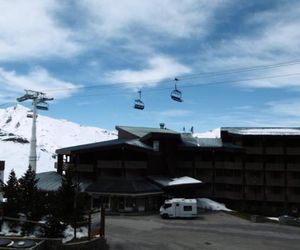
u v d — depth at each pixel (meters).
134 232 45.69
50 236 35.41
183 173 75.88
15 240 32.81
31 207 38.78
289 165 70.38
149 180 66.88
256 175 72.25
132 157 67.38
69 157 73.31
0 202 41.06
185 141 77.62
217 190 74.38
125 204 60.69
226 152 74.75
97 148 65.00
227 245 40.75
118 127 83.75
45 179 69.38
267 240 43.75
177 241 41.81
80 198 36.84
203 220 55.78
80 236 37.50
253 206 72.62
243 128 78.44
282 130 74.62
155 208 64.06
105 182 63.66
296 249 40.06
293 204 70.81
